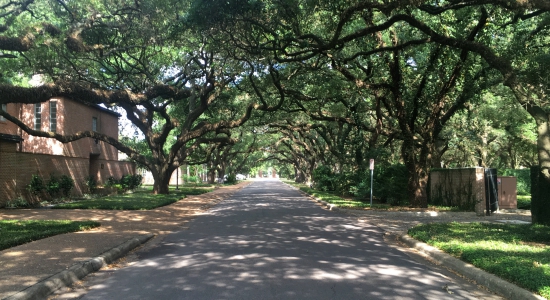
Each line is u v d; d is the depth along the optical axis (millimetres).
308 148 48594
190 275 7344
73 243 9852
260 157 85500
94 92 16391
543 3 10461
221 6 13117
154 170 28047
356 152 29078
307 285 6688
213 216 17328
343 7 13539
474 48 13047
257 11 13820
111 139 25656
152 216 16719
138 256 9211
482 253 8266
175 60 24750
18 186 19672
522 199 25359
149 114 28672
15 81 24062
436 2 15336
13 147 19328
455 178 20094
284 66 23734
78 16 18469
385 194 23281
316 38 14766
